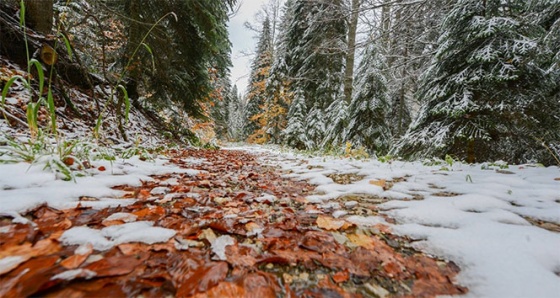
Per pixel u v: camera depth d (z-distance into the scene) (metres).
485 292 0.82
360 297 0.82
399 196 2.12
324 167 4.10
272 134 18.50
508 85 4.59
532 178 2.61
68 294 0.69
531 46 3.97
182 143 8.53
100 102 5.88
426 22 7.72
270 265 0.97
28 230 0.98
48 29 4.90
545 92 4.41
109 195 1.64
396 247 1.19
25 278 0.71
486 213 1.56
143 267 0.84
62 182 1.68
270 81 17.70
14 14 4.54
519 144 5.16
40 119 3.82
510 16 4.52
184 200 1.73
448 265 1.02
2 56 4.39
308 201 2.01
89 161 2.25
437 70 5.32
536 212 1.58
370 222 1.48
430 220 1.49
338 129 8.95
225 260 0.94
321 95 12.74
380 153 8.50
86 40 6.72
